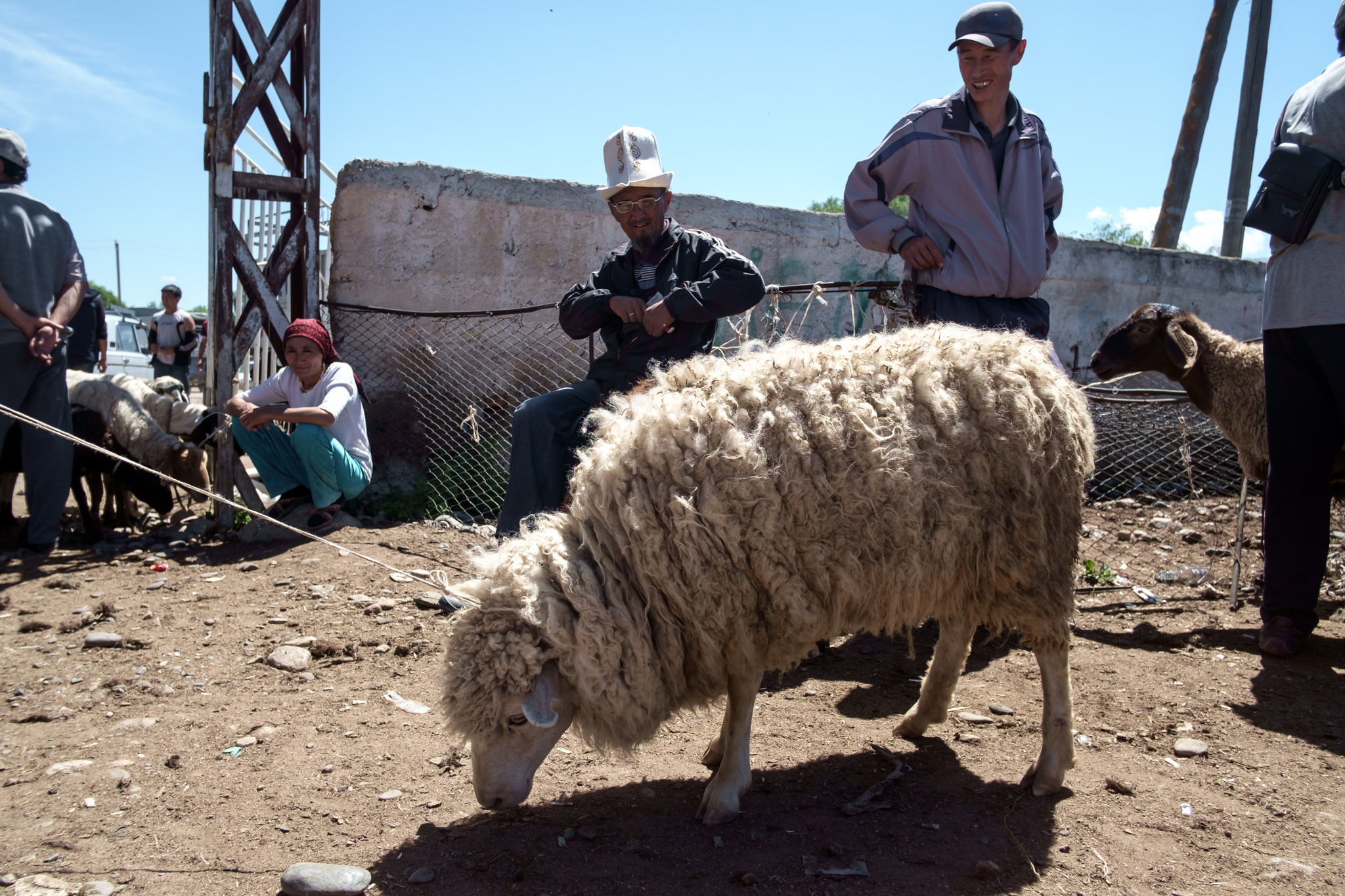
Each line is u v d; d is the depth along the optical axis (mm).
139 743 3020
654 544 2410
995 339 2721
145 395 6590
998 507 2590
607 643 2350
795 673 3828
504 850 2414
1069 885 2266
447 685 2346
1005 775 2871
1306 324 3699
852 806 2631
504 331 7016
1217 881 2289
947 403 2557
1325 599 4656
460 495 6543
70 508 7008
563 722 2453
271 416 5297
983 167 3803
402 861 2367
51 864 2324
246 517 5977
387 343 6719
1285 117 3883
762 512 2408
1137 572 5289
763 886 2244
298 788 2740
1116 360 5840
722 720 3299
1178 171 11633
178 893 2223
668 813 2641
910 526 2473
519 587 2338
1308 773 2855
